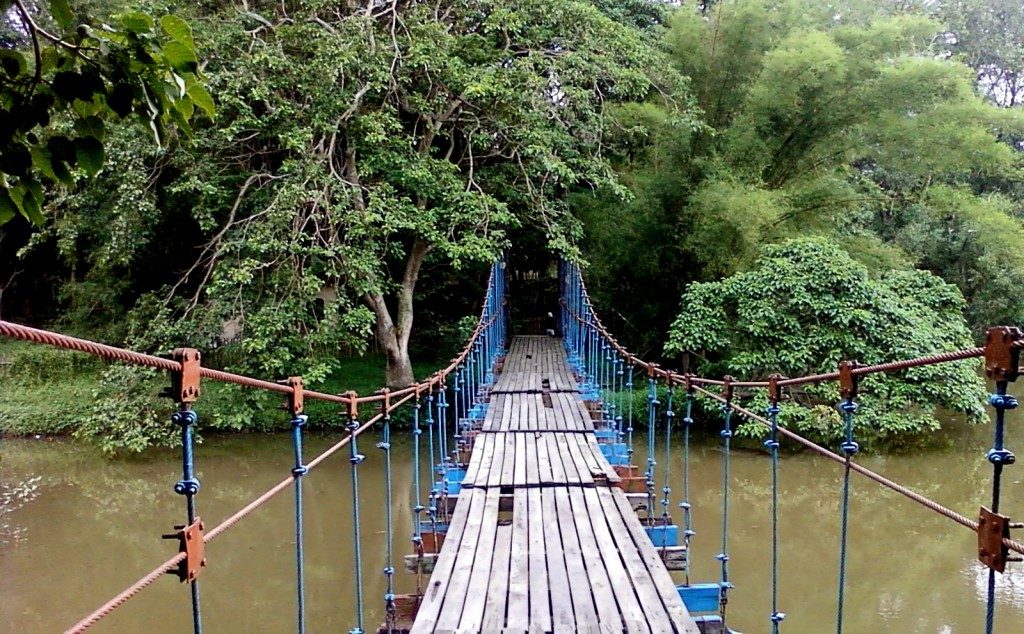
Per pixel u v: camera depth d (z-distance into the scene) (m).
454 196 7.81
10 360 11.20
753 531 6.05
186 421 1.28
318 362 7.36
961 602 4.77
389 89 7.82
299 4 8.21
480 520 3.48
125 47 1.16
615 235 10.12
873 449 7.85
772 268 8.02
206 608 4.90
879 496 6.77
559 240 8.24
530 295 14.73
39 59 1.15
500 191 9.36
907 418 7.30
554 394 7.09
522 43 8.88
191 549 1.28
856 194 9.88
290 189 6.91
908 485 7.05
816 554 5.61
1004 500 6.59
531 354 10.43
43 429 9.30
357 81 7.38
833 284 7.75
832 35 9.66
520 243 12.62
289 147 7.10
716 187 9.02
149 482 7.71
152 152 6.92
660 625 2.33
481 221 7.83
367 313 7.27
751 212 8.45
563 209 8.98
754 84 9.58
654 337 10.90
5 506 7.06
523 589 2.64
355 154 8.20
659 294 10.92
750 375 8.05
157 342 7.78
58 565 5.63
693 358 9.47
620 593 2.59
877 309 7.65
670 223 10.05
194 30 7.21
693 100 9.59
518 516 3.51
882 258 9.80
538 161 8.37
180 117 1.29
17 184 1.22
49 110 1.23
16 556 5.82
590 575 2.77
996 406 1.23
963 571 5.26
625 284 11.26
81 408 9.35
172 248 11.03
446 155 9.16
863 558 5.50
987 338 1.26
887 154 10.05
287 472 7.89
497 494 3.88
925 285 8.66
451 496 4.29
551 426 5.57
